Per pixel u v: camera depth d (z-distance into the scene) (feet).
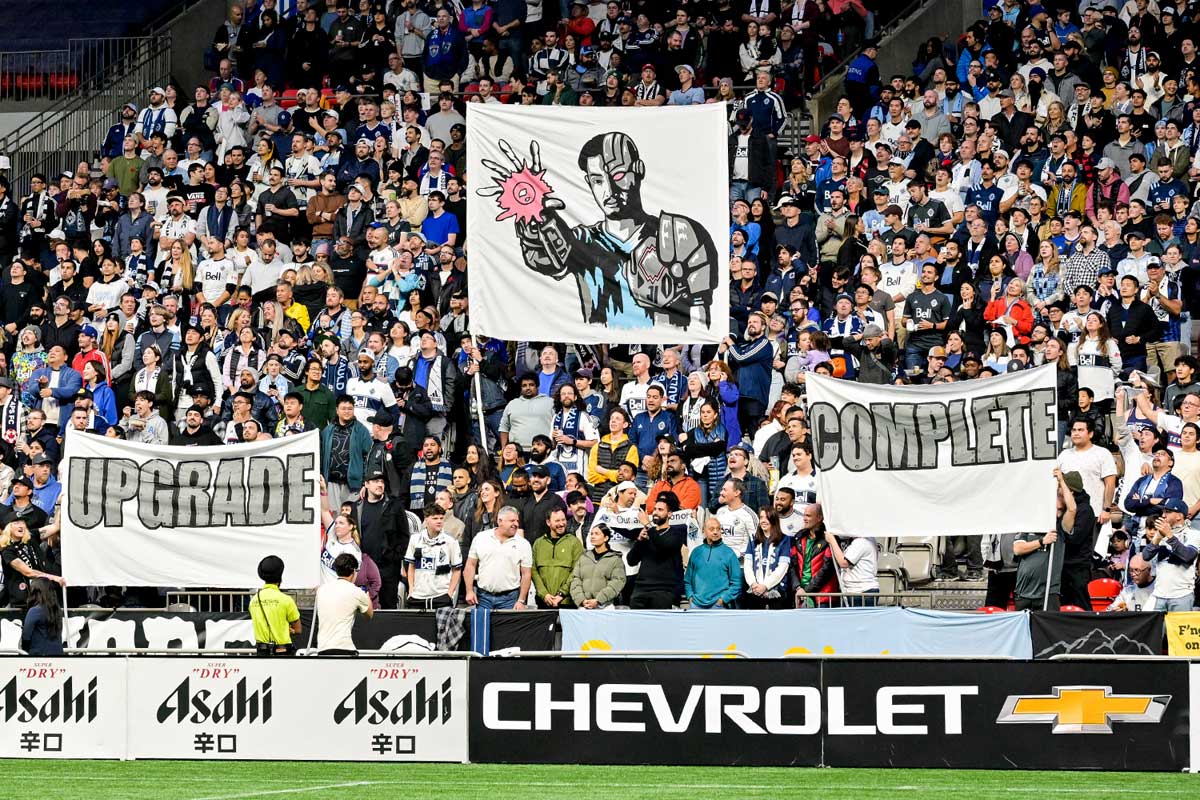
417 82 361.51
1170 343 258.57
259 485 202.39
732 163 306.14
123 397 281.13
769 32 346.74
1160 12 325.21
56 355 273.75
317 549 201.36
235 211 317.01
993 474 190.49
